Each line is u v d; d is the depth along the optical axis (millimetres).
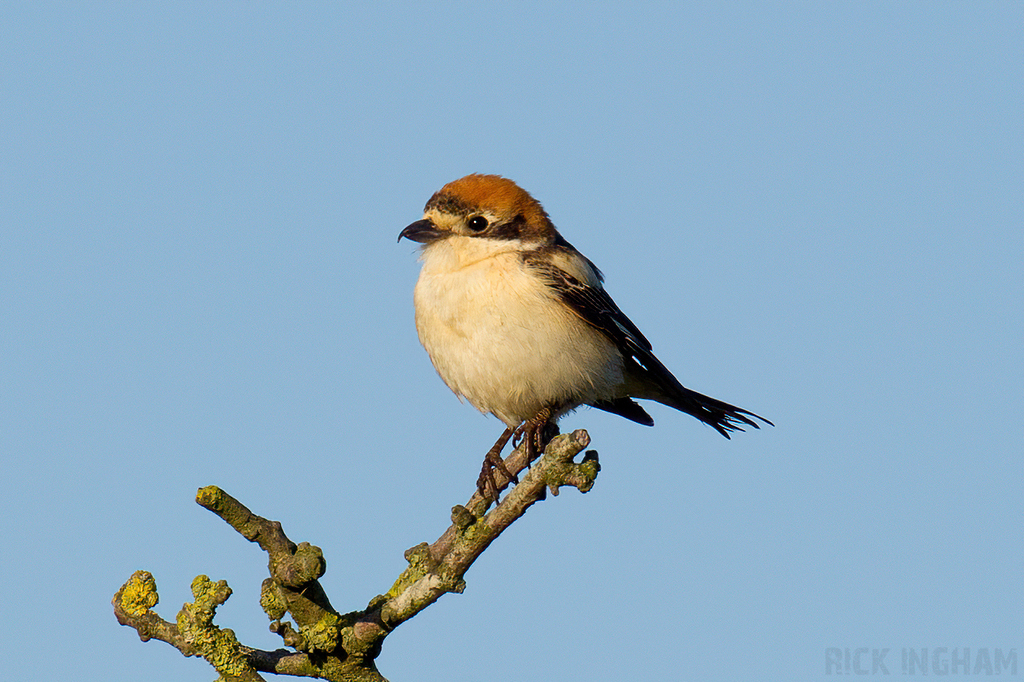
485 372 11359
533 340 11211
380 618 7867
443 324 11445
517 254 11625
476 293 11305
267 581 7742
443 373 11820
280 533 7723
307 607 7750
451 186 12008
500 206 11750
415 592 7852
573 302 11570
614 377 12406
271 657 7875
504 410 11711
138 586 7562
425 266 11844
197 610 7520
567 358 11383
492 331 11219
